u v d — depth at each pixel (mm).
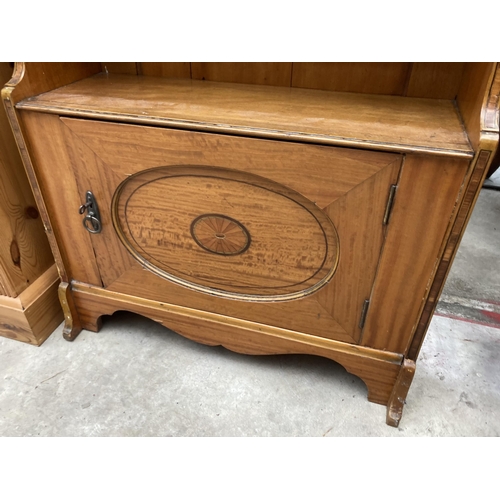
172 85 860
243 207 749
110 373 998
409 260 702
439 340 1096
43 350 1051
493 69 561
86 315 1070
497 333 1123
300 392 961
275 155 653
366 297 779
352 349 861
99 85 852
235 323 924
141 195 807
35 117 759
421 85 785
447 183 604
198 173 731
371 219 677
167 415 908
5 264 955
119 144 734
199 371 1007
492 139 539
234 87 849
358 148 608
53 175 831
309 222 727
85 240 918
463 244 1485
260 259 812
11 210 954
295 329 884
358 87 817
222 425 891
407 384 837
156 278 920
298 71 832
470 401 940
